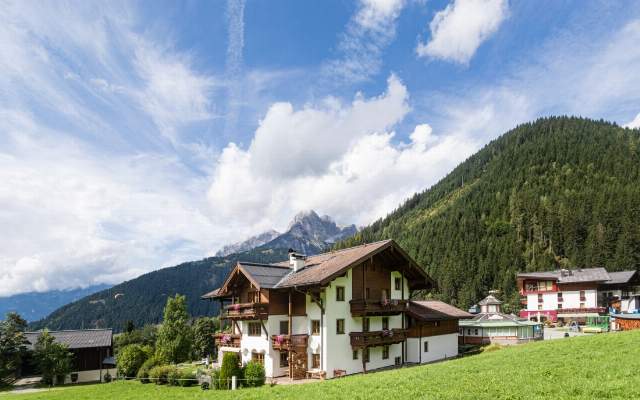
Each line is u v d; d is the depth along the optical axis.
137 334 98.38
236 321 43.66
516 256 134.12
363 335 38.16
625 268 110.06
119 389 38.47
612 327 62.00
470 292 119.44
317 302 36.78
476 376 20.42
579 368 19.48
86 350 58.75
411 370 26.86
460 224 165.38
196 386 36.25
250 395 23.94
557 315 87.69
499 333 57.34
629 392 14.47
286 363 39.25
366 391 20.08
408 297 46.50
